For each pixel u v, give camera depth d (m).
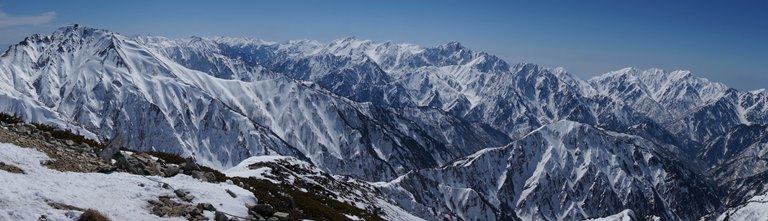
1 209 22.42
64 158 34.50
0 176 25.91
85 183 29.58
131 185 31.72
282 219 35.66
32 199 24.64
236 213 33.16
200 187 35.47
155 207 29.33
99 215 24.66
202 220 29.98
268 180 86.69
